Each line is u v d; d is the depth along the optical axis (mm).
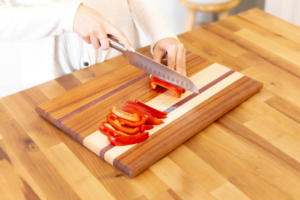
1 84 2084
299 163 922
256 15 1604
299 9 2449
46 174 906
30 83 1350
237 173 898
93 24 1054
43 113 1066
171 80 1093
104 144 953
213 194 847
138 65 1126
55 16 1070
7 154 962
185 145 985
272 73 1265
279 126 1038
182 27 2855
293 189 855
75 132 993
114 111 990
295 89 1187
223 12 2521
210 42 1436
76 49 1324
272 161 928
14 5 1246
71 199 843
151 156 912
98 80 1195
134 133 978
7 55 1988
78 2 1096
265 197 837
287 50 1384
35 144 994
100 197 848
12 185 878
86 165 933
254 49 1392
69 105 1092
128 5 1434
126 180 889
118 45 1083
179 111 1061
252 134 1014
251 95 1157
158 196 847
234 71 1227
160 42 1267
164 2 2605
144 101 1108
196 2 2396
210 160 937
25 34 1102
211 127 1042
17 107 1120
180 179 888
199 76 1209
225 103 1086
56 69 1334
